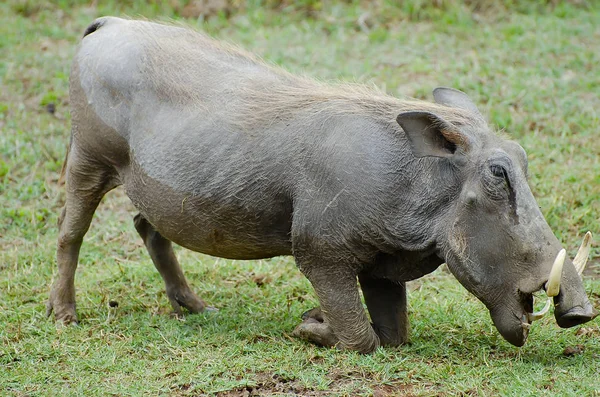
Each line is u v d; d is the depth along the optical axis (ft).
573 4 123.75
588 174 85.87
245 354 58.70
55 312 66.33
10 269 77.00
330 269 56.95
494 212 52.47
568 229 78.89
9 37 118.52
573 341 59.00
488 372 53.83
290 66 108.99
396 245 55.57
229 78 61.26
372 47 114.52
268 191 57.52
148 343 61.36
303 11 124.57
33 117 101.91
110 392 53.98
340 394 52.39
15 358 59.88
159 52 62.64
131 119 62.03
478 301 67.15
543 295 66.49
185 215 60.29
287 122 57.67
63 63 111.96
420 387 52.80
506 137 56.95
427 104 56.80
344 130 55.98
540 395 50.14
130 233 84.48
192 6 125.39
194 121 59.67
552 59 108.99
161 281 74.33
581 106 98.43
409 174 54.75
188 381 54.95
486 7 123.13
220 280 74.64
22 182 91.09
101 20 67.87
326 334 58.54
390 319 60.03
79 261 79.41
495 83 103.09
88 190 66.18
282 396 52.49
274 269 76.02
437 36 116.26
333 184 55.36
